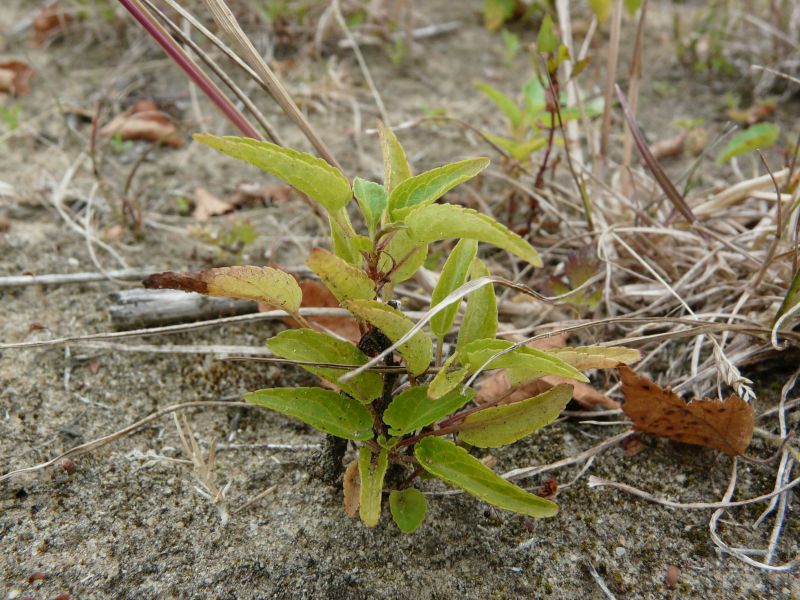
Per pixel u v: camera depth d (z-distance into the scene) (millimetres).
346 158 455
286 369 327
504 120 495
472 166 234
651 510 279
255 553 264
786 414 300
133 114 474
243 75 526
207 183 438
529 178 421
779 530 270
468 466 237
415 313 329
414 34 596
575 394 305
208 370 326
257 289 240
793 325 302
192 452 289
